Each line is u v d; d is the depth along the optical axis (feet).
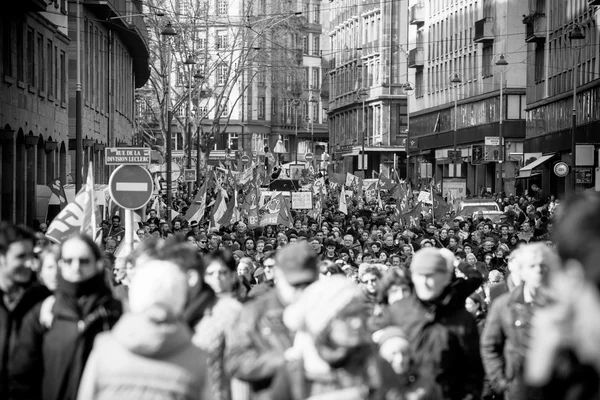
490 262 103.45
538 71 338.75
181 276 29.81
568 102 300.61
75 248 37.58
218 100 390.83
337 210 230.48
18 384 37.58
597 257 20.42
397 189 185.57
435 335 41.91
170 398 28.48
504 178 376.07
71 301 37.50
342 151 634.84
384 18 567.59
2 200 173.17
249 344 34.19
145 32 354.95
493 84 384.47
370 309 47.24
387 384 29.48
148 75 411.54
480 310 56.65
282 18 417.28
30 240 41.24
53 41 210.18
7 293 41.19
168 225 153.48
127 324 28.60
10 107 171.63
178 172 247.09
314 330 28.40
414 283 42.63
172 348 28.81
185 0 406.62
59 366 37.04
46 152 206.28
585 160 217.77
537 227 153.79
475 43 410.31
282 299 34.81
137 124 453.58
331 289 28.71
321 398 28.60
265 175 284.61
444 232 137.49
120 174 81.56
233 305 39.50
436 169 465.06
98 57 271.08
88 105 250.37
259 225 154.40
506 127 377.71
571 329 21.39
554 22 319.06
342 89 638.94
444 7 455.22
